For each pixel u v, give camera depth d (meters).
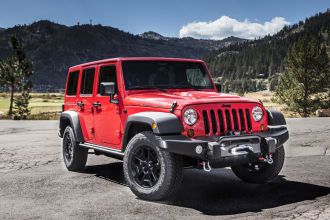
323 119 23.02
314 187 6.07
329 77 43.88
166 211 4.97
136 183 5.71
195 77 7.14
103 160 9.27
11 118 41.28
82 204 5.38
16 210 5.12
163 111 5.57
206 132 5.43
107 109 6.77
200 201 5.43
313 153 9.87
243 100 5.76
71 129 7.92
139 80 6.55
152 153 5.59
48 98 184.00
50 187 6.45
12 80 44.91
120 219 4.68
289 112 45.53
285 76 46.16
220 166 5.39
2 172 7.93
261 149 5.65
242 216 4.67
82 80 7.91
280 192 5.82
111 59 6.84
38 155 10.38
